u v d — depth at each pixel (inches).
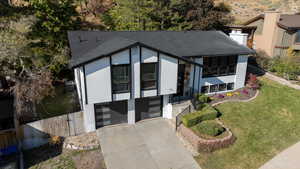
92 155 485.7
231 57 753.6
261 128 573.9
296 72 872.9
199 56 658.2
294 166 444.8
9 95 682.2
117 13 1254.3
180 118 576.7
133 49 520.4
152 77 568.4
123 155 479.5
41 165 456.4
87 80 506.0
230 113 633.6
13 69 674.8
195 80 712.4
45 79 655.1
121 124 601.0
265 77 930.1
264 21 1136.2
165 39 751.7
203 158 474.0
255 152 490.9
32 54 742.5
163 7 1213.1
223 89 780.6
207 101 692.7
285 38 1066.7
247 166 450.9
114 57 511.2
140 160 465.4
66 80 876.6
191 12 1199.6
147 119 628.4
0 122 564.7
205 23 1189.1
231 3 1834.4
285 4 1763.0
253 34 1234.0
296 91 781.9
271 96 743.7
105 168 445.1
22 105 565.6
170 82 591.8
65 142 522.3
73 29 852.0
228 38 860.6
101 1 1460.4
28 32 765.3
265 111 652.1
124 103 584.7
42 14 781.3
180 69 677.9
